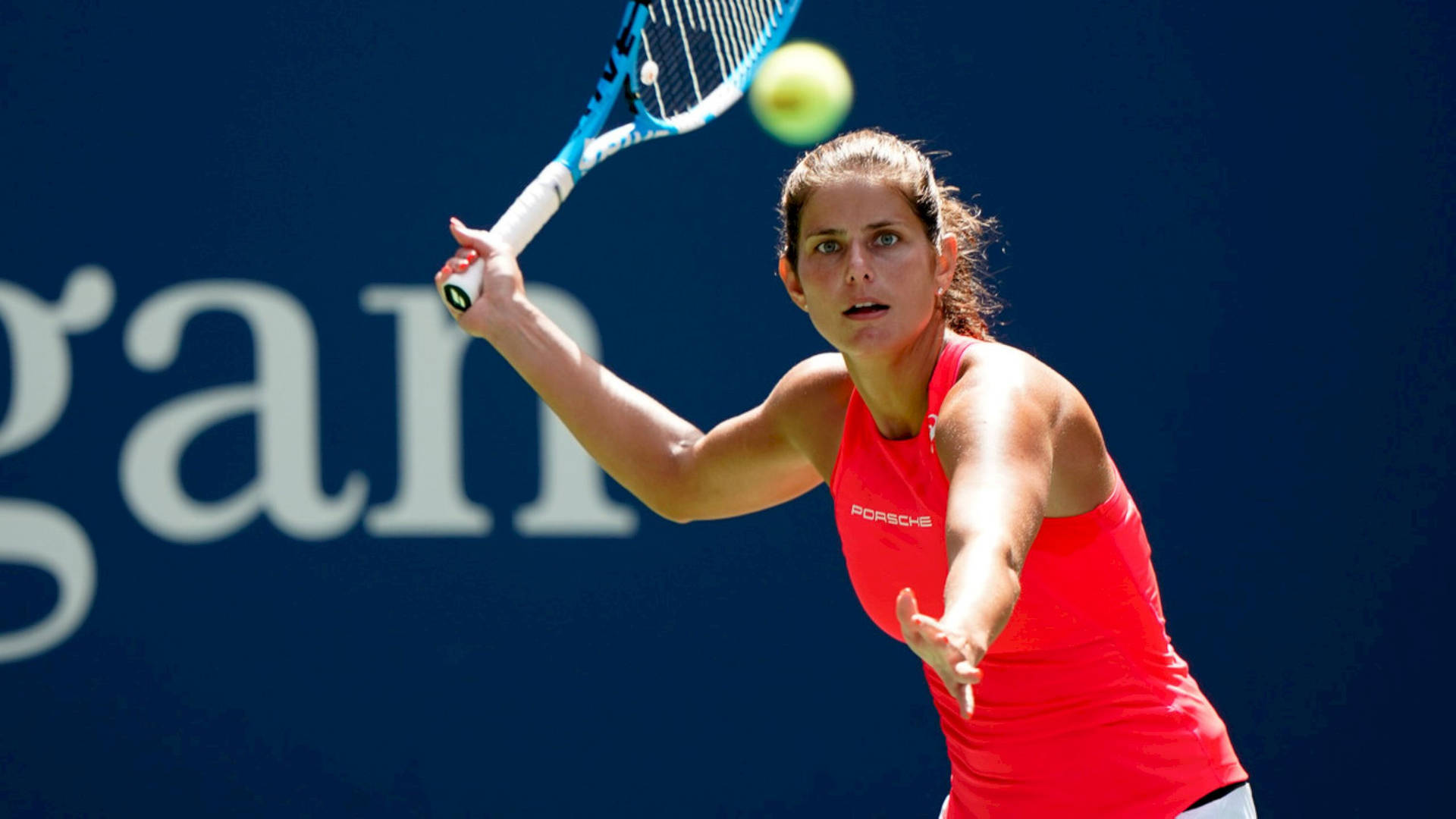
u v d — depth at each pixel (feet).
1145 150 57.16
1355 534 57.11
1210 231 57.11
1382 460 57.16
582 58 56.90
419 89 56.49
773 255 57.16
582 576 56.80
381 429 56.44
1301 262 57.21
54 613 55.57
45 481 55.67
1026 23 57.11
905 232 25.55
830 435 30.14
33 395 55.62
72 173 55.67
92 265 55.77
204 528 55.98
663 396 56.80
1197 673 56.80
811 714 56.95
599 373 32.81
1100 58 57.21
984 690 27.94
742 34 39.93
